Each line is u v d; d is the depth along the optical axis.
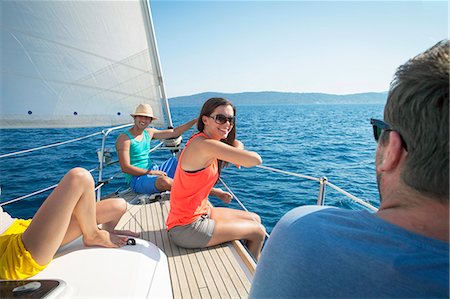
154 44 4.55
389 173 0.60
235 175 7.74
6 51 3.73
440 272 0.48
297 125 29.14
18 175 6.94
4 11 3.62
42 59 3.97
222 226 2.14
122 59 4.46
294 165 9.55
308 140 16.62
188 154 1.98
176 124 33.34
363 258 0.53
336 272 0.54
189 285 1.79
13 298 1.13
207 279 1.84
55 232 1.38
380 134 0.65
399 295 0.49
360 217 0.61
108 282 1.36
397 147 0.56
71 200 1.43
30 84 3.97
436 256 0.50
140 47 4.50
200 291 1.74
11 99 3.89
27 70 3.91
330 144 14.88
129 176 3.69
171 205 2.20
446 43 0.55
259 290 0.67
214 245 2.20
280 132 21.62
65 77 4.18
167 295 1.55
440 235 0.52
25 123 4.03
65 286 1.23
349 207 5.55
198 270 1.93
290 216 0.72
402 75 0.56
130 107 4.72
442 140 0.49
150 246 1.78
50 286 1.21
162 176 3.36
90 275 1.39
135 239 1.79
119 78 4.53
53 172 7.23
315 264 0.57
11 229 1.50
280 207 5.53
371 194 6.27
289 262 0.61
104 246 1.65
